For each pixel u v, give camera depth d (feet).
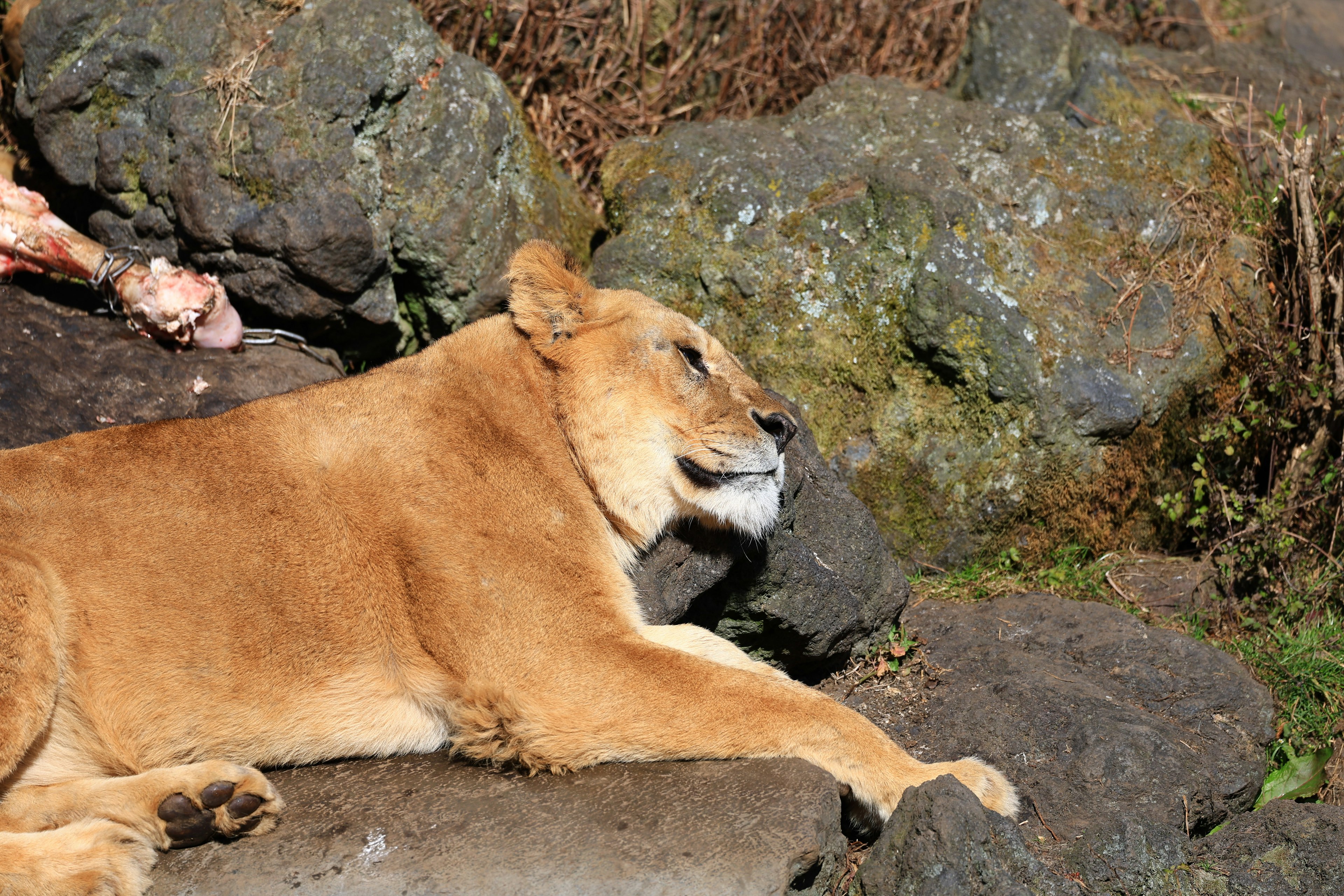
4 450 19.34
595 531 20.63
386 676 19.36
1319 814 20.86
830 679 25.17
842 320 30.27
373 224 29.81
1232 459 30.60
